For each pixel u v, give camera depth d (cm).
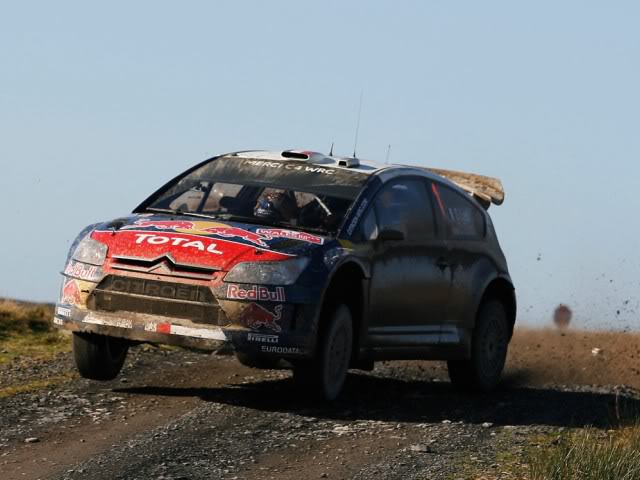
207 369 2648
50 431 1922
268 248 2097
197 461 1761
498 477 1738
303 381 2166
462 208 2655
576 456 1780
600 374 3122
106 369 2286
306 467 1766
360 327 2270
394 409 2302
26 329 3114
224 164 2452
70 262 2178
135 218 2248
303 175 2380
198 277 2066
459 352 2580
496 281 2730
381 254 2305
